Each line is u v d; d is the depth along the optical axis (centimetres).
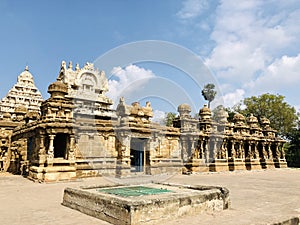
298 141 4653
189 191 905
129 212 633
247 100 5450
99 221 716
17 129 2492
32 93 4234
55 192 1291
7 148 2636
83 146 2017
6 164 2597
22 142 2314
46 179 1723
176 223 689
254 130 3544
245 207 933
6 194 1230
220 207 880
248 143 3316
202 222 703
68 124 1888
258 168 3350
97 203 765
